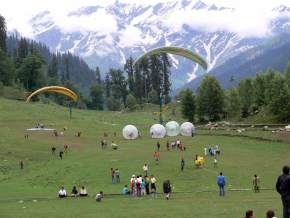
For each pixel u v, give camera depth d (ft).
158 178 250.98
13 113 594.65
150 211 140.56
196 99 618.03
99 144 413.80
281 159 306.96
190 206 148.46
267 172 260.42
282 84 527.40
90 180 253.65
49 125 529.04
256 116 567.18
